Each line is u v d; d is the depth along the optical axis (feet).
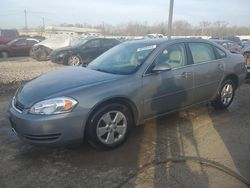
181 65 16.12
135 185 10.76
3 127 16.71
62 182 11.01
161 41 16.11
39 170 11.87
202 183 10.84
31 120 11.93
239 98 23.16
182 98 16.17
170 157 12.84
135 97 13.85
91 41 47.88
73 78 14.01
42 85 13.46
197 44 17.46
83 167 12.05
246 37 185.26
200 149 13.66
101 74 14.42
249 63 28.30
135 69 14.44
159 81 14.75
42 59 58.34
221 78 18.54
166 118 17.81
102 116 12.97
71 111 12.09
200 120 17.58
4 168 12.03
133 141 14.51
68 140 12.30
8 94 25.03
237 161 12.50
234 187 10.60
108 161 12.52
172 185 10.73
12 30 87.10
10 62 54.70
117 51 16.94
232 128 16.35
